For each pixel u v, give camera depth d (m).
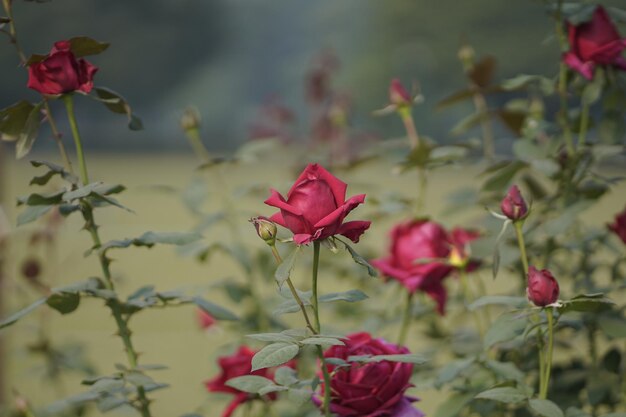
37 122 2.40
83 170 2.43
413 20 49.44
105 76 60.41
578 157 2.68
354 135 4.29
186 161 43.03
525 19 46.22
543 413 2.29
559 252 2.81
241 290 2.98
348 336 2.37
